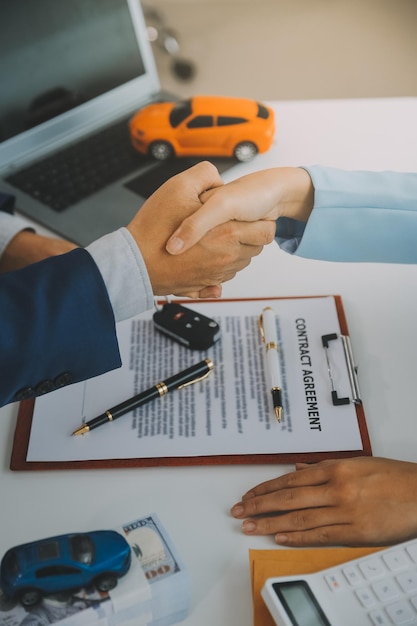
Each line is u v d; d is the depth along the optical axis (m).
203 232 0.79
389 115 1.22
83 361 0.75
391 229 0.85
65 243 1.01
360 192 0.84
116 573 0.60
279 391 0.81
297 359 0.85
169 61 2.31
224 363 0.86
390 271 0.98
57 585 0.59
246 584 0.67
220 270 0.82
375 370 0.86
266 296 0.95
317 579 0.62
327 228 0.86
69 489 0.75
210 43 2.56
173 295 0.93
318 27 2.58
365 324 0.91
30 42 1.09
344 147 1.16
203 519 0.72
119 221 1.04
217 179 0.84
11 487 0.75
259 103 1.13
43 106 1.13
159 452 0.77
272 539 0.70
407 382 0.84
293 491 0.71
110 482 0.76
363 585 0.62
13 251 1.02
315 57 2.46
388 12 2.63
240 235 0.81
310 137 1.18
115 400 0.82
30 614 0.59
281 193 0.84
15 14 1.07
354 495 0.70
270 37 2.55
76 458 0.77
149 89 1.23
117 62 1.18
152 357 0.87
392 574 0.62
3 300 0.72
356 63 2.41
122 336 0.89
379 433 0.79
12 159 1.13
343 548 0.67
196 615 0.65
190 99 1.13
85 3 1.12
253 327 0.90
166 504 0.73
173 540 0.70
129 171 1.11
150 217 0.80
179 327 0.87
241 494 0.74
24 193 1.09
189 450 0.77
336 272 0.99
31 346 0.72
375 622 0.60
